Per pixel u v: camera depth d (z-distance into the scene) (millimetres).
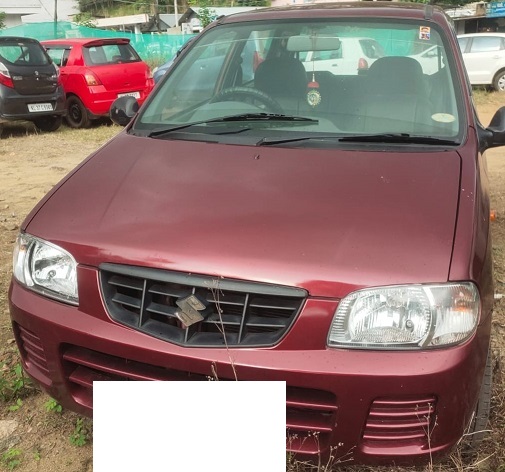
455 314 1986
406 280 1976
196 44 3607
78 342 2199
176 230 2193
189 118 3156
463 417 2045
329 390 1964
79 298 2221
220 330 2045
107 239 2223
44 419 2773
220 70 3418
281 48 3357
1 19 39469
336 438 2039
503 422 2535
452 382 1966
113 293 2195
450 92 3020
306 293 1980
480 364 2064
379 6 3580
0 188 6746
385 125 2918
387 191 2336
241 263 2035
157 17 43688
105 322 2168
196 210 2289
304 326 1979
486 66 14750
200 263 2061
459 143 2762
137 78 11055
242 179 2469
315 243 2076
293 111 3074
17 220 5551
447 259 2027
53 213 2445
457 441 2080
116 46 11086
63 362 2303
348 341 1979
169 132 3031
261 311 2031
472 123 2898
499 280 4180
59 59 11055
